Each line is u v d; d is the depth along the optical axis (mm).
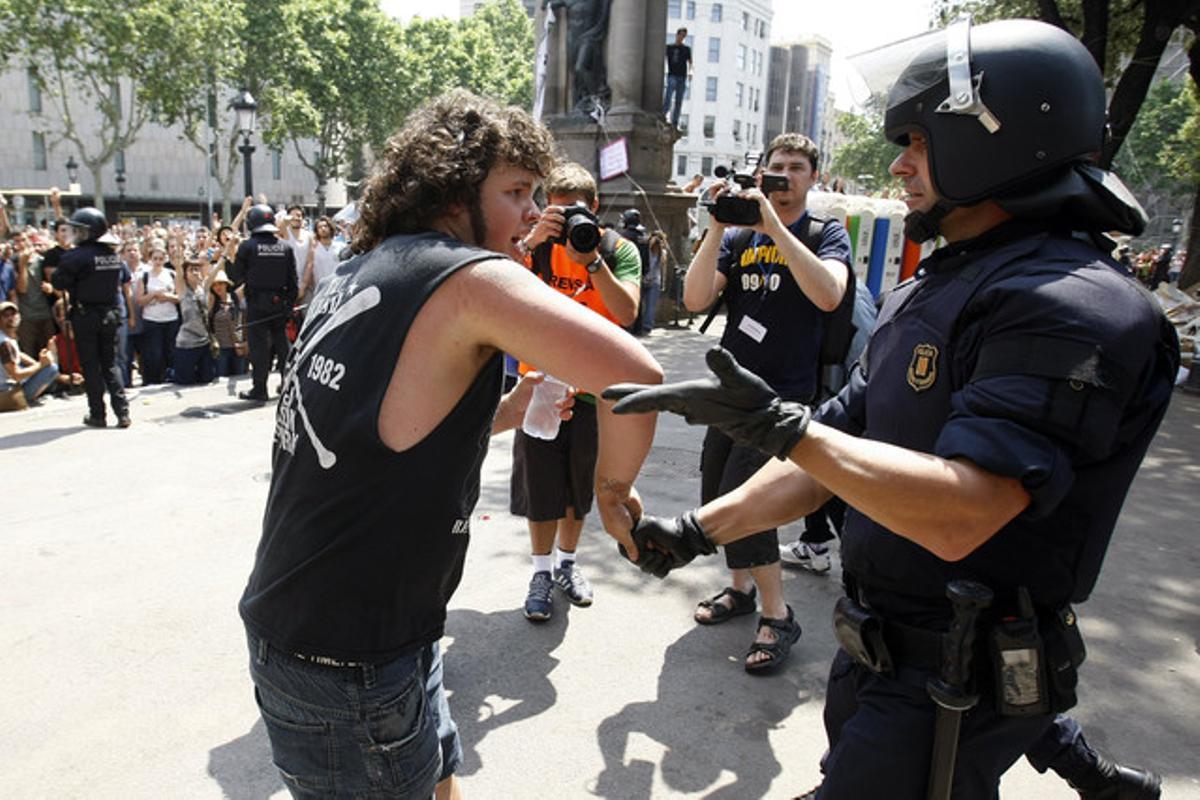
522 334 1291
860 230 8375
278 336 7953
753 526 1723
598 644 3355
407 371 1326
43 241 8930
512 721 2824
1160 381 1357
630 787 2508
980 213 1478
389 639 1413
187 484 5277
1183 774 2635
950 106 1374
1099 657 3375
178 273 8641
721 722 2842
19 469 5574
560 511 3508
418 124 1499
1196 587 4090
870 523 1549
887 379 1530
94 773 2525
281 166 51719
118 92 32031
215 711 2848
